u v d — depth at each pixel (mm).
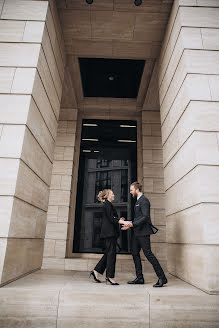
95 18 4637
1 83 3404
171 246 4129
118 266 5785
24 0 3947
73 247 6465
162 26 4746
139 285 3168
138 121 7547
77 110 7430
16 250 3086
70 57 5520
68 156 6969
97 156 7305
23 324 2496
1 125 3189
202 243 2846
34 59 3561
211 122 3275
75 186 6906
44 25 3791
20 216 3162
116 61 5809
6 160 3037
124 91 6980
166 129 4574
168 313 2549
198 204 3004
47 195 4410
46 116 4145
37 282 3121
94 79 6484
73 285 3047
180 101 3775
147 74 5949
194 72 3523
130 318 2529
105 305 2578
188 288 2930
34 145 3590
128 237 6609
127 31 4863
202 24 3811
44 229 4297
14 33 3711
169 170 4348
